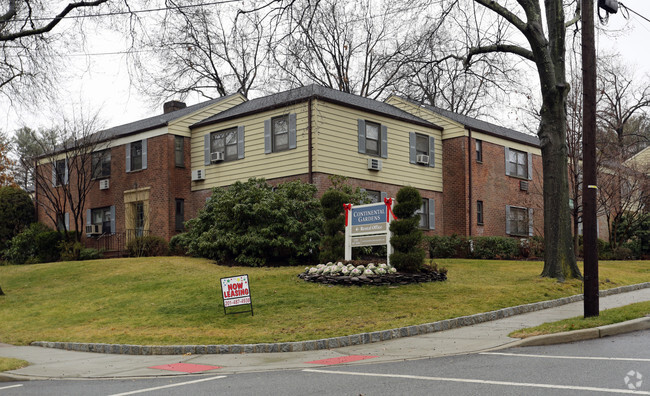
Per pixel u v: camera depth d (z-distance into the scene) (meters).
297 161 24.52
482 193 29.62
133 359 11.70
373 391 7.58
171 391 8.38
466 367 8.83
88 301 17.89
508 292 15.99
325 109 24.45
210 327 13.68
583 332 10.61
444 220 29.25
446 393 7.19
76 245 28.48
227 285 14.69
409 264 17.31
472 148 29.30
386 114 26.83
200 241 23.03
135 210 29.38
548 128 18.97
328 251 18.98
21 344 13.97
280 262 21.83
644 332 10.74
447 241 27.30
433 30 20.14
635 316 11.61
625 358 8.58
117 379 9.73
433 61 20.61
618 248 30.06
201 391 8.24
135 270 21.75
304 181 24.20
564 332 10.70
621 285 17.95
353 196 22.25
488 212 29.89
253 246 21.09
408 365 9.41
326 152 24.30
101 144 30.52
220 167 27.41
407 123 28.02
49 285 20.97
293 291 16.45
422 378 8.22
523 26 18.58
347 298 15.41
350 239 18.20
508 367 8.57
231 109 29.45
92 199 31.33
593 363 8.38
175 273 20.86
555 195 18.75
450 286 16.81
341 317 13.73
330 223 19.05
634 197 31.80
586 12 12.87
